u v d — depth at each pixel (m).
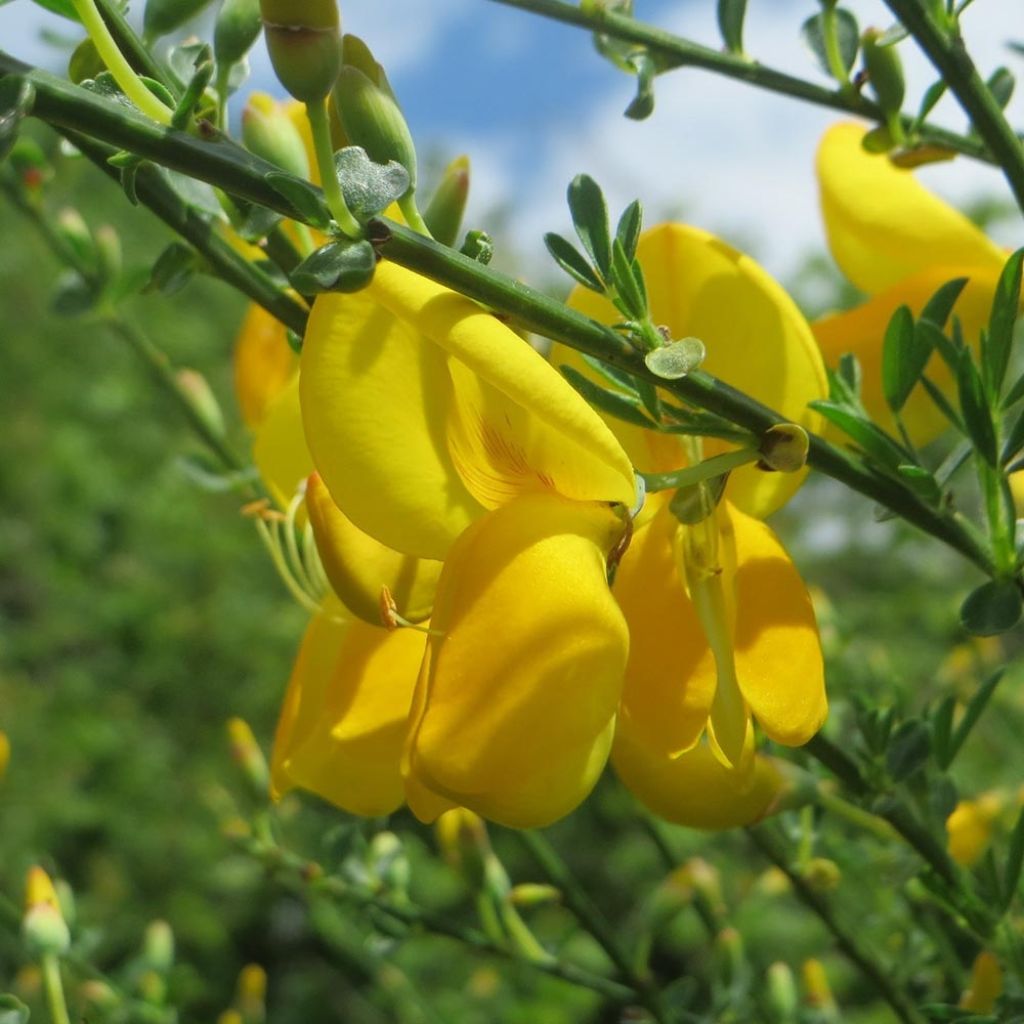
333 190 0.10
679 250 0.12
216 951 0.70
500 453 0.11
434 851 0.39
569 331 0.10
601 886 0.64
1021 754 0.24
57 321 0.82
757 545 0.12
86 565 0.77
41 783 0.69
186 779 0.72
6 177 0.19
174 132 0.10
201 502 0.78
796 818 0.16
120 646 0.76
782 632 0.11
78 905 0.66
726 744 0.11
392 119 0.11
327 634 0.12
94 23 0.10
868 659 0.20
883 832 0.14
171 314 0.83
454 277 0.10
